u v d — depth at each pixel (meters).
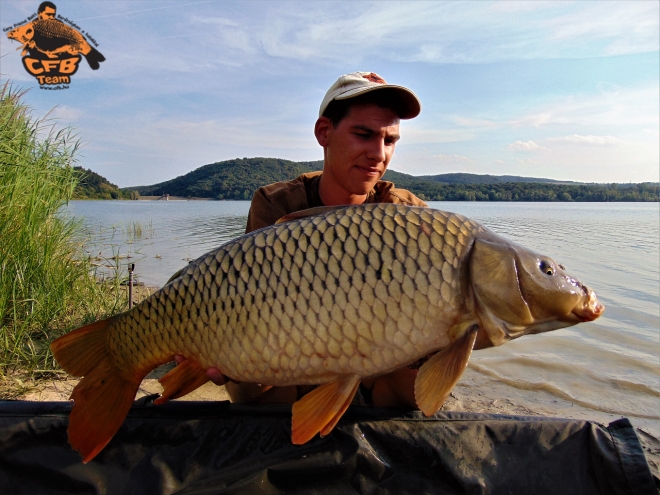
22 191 2.04
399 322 0.80
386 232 0.81
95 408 0.90
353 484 0.89
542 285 0.80
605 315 2.44
